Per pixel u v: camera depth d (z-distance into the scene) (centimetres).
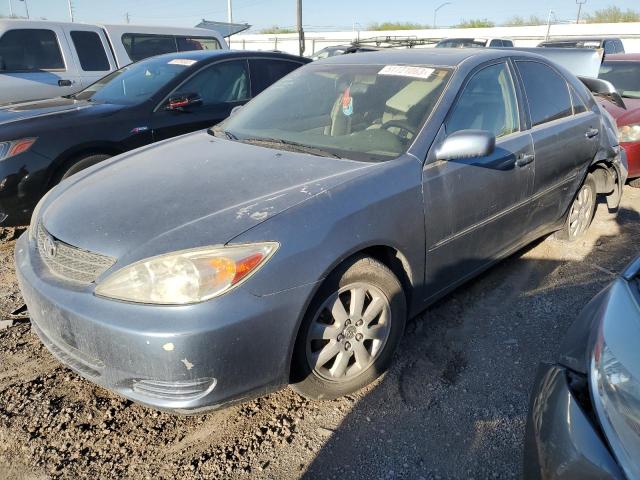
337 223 231
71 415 249
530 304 353
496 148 319
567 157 385
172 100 504
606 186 473
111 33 808
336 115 324
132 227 226
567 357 183
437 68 323
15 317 330
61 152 442
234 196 241
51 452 229
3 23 715
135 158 313
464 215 296
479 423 249
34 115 461
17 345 302
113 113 480
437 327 324
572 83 418
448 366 289
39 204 295
